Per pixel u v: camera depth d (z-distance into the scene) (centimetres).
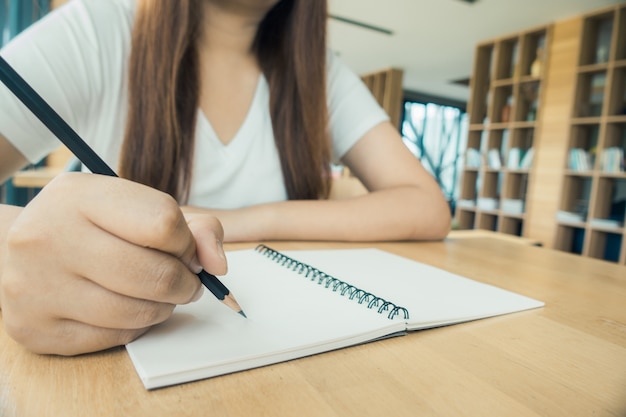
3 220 28
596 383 23
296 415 19
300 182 82
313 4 79
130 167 67
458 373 24
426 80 628
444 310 33
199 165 75
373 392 21
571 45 349
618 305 39
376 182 83
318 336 26
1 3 194
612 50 314
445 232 71
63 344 23
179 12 65
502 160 418
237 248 53
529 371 24
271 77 82
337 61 95
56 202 22
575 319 34
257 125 80
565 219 346
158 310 24
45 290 21
